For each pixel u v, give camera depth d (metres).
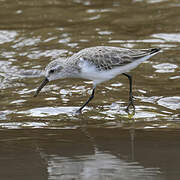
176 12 23.83
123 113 15.25
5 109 15.70
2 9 24.58
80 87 17.62
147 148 12.20
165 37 21.28
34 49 20.52
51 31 22.20
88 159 11.50
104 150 12.20
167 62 19.12
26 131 13.89
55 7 24.97
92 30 22.23
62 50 20.25
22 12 24.30
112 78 16.73
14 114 15.31
